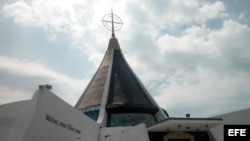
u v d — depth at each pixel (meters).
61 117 13.67
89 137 18.83
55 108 12.99
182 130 21.55
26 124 10.87
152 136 21.34
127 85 38.94
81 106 38.44
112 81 39.69
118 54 44.50
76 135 15.88
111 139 20.08
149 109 35.94
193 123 19.86
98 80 40.84
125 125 34.12
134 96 37.34
